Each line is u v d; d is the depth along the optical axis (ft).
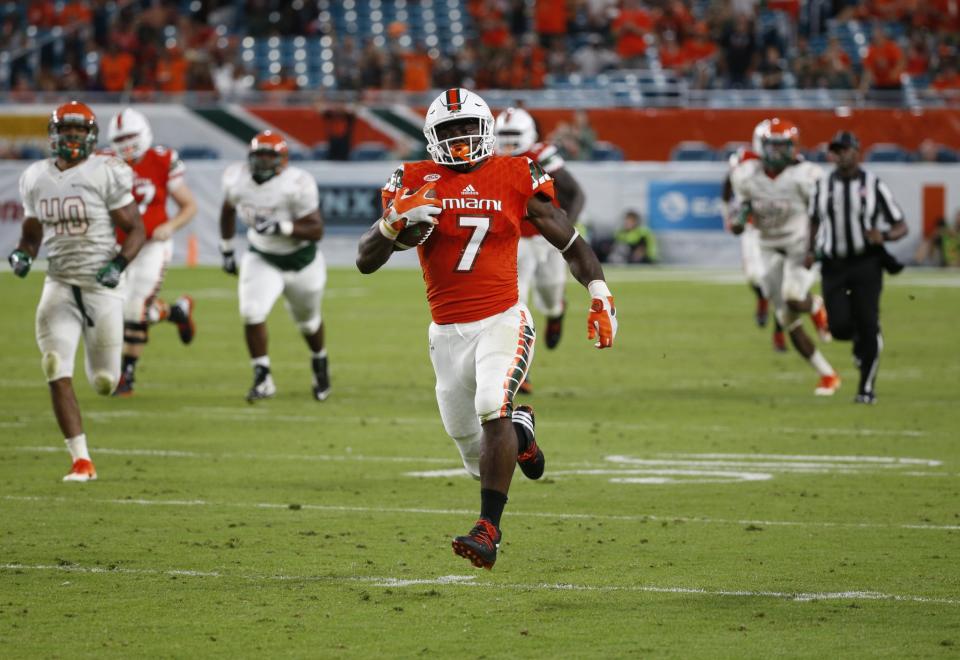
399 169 74.59
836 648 58.90
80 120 97.86
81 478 98.53
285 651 58.80
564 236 73.77
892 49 338.13
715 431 121.90
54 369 98.78
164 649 59.06
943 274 294.46
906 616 63.87
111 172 99.09
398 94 322.96
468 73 341.82
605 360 174.91
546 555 76.38
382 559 75.36
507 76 339.36
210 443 115.44
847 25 379.96
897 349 184.24
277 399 141.69
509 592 68.44
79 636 60.90
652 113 325.42
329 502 91.61
